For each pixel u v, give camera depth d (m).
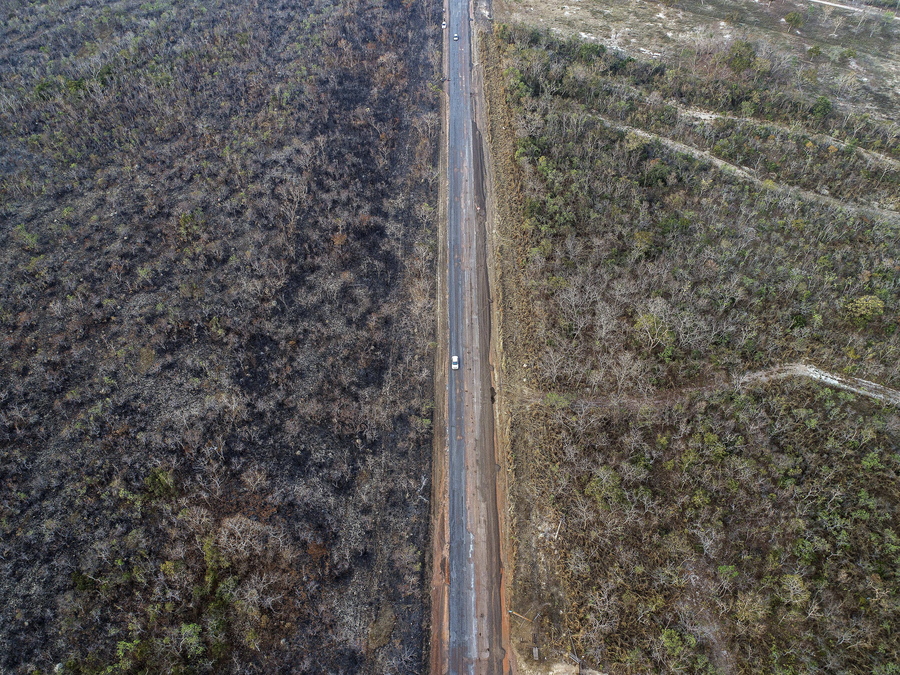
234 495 67.06
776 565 62.59
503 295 89.44
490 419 77.94
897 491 66.00
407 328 86.62
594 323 83.31
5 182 94.12
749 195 98.62
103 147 101.25
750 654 57.69
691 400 75.38
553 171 99.38
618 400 76.50
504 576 65.69
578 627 60.88
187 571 60.88
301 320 84.19
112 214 92.12
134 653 55.19
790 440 70.88
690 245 90.44
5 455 66.69
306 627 60.47
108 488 65.44
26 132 102.00
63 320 79.44
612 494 67.50
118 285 83.75
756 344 79.94
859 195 98.44
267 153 103.12
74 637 56.34
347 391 78.88
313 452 72.50
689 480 68.81
